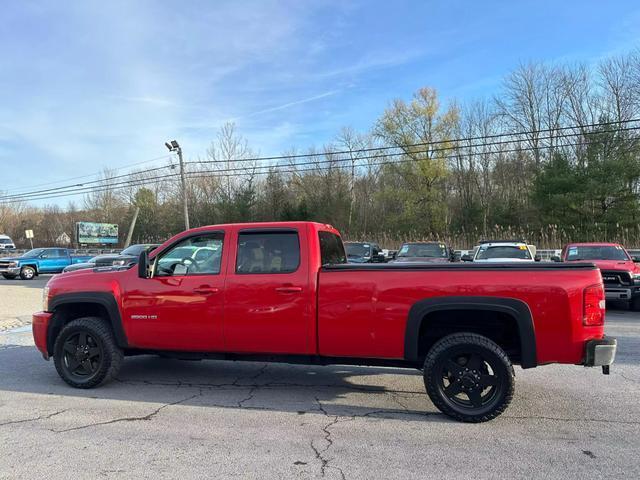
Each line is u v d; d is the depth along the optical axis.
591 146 30.55
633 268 12.27
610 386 5.76
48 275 29.59
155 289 5.46
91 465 3.65
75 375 5.79
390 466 3.64
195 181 48.03
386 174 43.66
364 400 5.32
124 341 5.59
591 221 29.20
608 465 3.65
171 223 49.16
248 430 4.39
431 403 5.21
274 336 5.10
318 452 3.90
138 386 5.86
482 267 4.62
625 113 33.72
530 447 3.99
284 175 46.62
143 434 4.29
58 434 4.28
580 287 4.42
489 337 5.00
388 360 5.02
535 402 5.18
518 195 40.25
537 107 39.75
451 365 4.65
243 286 5.18
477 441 4.12
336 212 42.81
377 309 4.79
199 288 5.30
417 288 4.69
